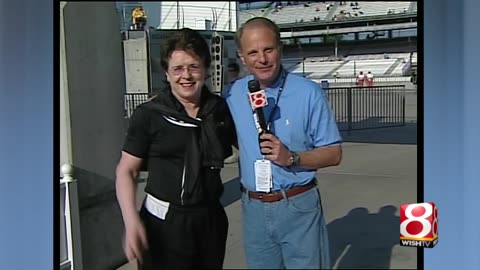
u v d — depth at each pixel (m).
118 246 2.81
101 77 3.07
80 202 2.83
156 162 2.69
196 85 2.63
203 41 2.68
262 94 2.60
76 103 3.10
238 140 2.68
